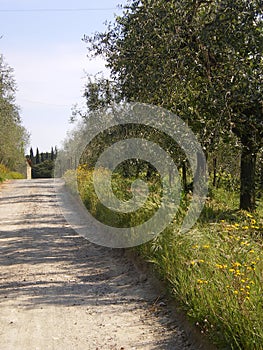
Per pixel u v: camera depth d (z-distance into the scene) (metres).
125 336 5.93
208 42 8.56
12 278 9.02
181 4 8.80
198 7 8.85
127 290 7.98
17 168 57.50
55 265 10.10
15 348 5.61
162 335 5.91
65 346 5.64
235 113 9.18
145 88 9.39
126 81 10.78
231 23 8.48
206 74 8.88
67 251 11.61
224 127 8.91
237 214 10.48
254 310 4.89
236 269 5.70
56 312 6.92
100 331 6.12
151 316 6.61
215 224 8.52
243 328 4.75
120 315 6.73
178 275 6.79
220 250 6.79
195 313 5.71
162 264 7.68
